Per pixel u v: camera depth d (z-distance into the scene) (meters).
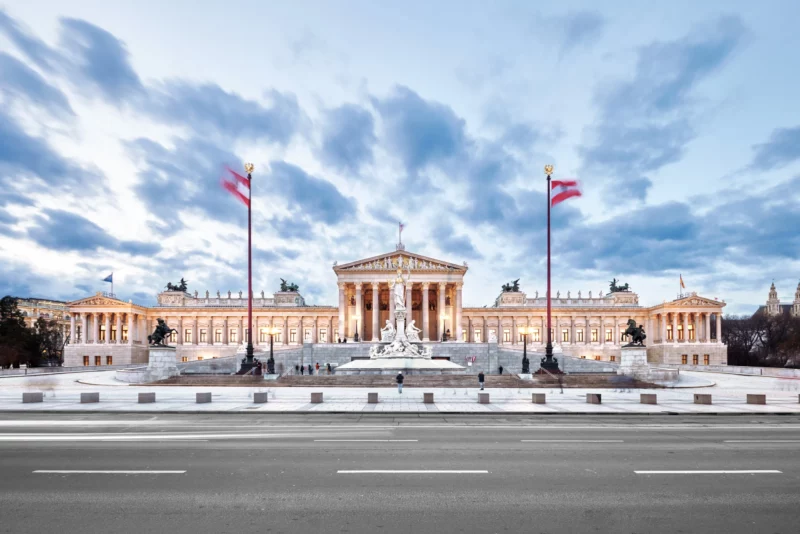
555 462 19.78
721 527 13.07
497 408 37.81
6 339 130.00
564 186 71.19
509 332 156.38
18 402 41.31
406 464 19.34
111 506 14.52
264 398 41.03
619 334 156.88
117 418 32.66
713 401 44.38
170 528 12.88
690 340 148.75
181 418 32.72
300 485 16.52
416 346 87.12
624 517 13.72
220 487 16.31
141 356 149.12
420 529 12.83
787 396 50.41
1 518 13.58
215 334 156.38
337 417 33.41
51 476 17.64
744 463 19.83
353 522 13.27
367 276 140.38
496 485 16.58
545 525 13.12
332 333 154.62
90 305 145.00
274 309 154.25
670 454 21.38
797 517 13.80
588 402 41.44
